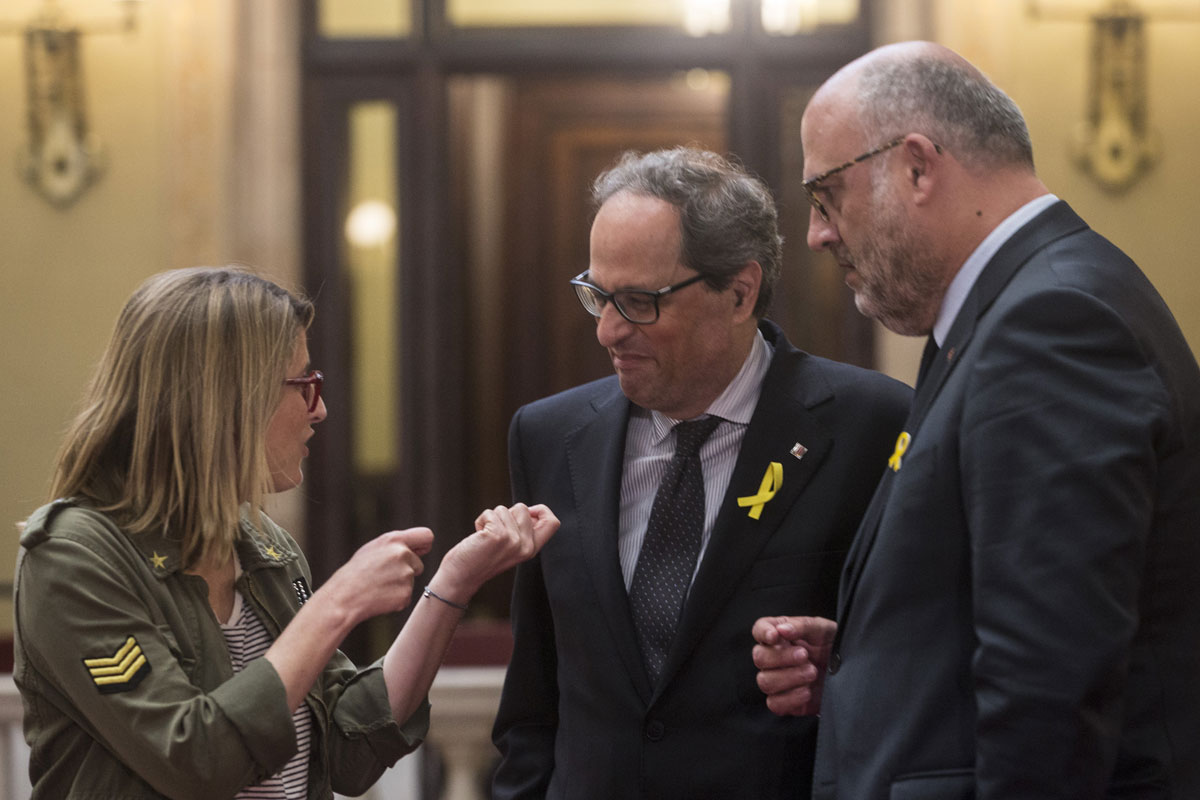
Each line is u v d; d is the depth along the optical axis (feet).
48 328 25.27
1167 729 7.30
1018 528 6.82
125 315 8.73
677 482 10.03
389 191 26.20
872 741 7.59
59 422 25.22
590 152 35.17
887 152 8.02
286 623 9.14
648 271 9.29
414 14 26.08
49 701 8.23
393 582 8.77
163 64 25.00
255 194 25.25
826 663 9.13
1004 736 6.64
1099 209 24.75
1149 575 7.32
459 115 33.99
